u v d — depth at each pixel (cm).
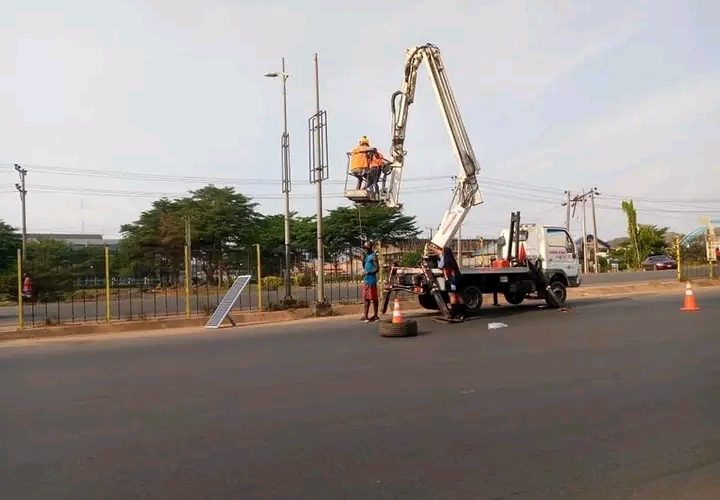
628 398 780
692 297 1859
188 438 653
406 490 498
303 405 782
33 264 2105
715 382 859
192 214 4941
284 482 521
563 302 2128
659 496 482
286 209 2444
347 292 2570
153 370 1083
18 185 5306
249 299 2256
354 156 1892
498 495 486
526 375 938
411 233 5681
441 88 1934
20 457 601
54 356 1313
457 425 678
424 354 1164
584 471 536
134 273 2078
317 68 2202
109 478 539
